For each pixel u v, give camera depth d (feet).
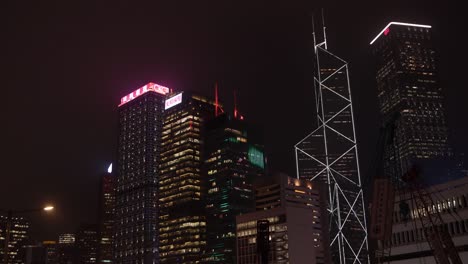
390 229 222.69
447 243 282.15
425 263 458.09
